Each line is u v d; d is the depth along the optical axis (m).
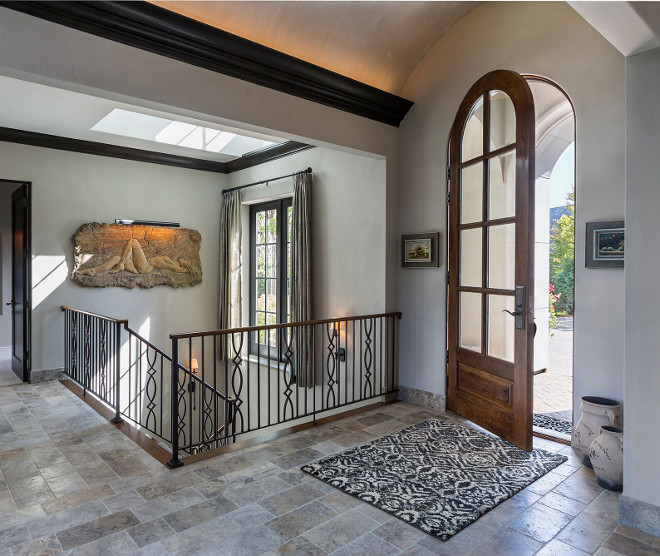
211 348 6.54
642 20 1.99
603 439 2.72
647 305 2.30
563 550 2.13
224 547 2.14
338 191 4.98
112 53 2.74
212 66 3.16
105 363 4.48
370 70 4.21
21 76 2.50
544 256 6.06
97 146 5.43
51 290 5.24
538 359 5.95
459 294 3.95
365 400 4.54
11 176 4.98
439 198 4.22
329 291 5.08
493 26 3.81
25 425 3.79
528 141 3.16
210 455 3.19
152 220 5.99
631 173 2.36
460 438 3.48
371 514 2.43
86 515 2.41
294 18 3.45
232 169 6.48
